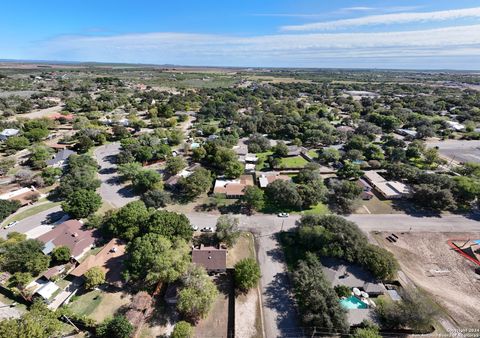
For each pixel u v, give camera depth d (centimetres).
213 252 6172
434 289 5725
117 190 9419
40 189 9225
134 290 5494
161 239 5731
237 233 6681
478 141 15038
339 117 19838
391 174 10512
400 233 7456
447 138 15400
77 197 7544
